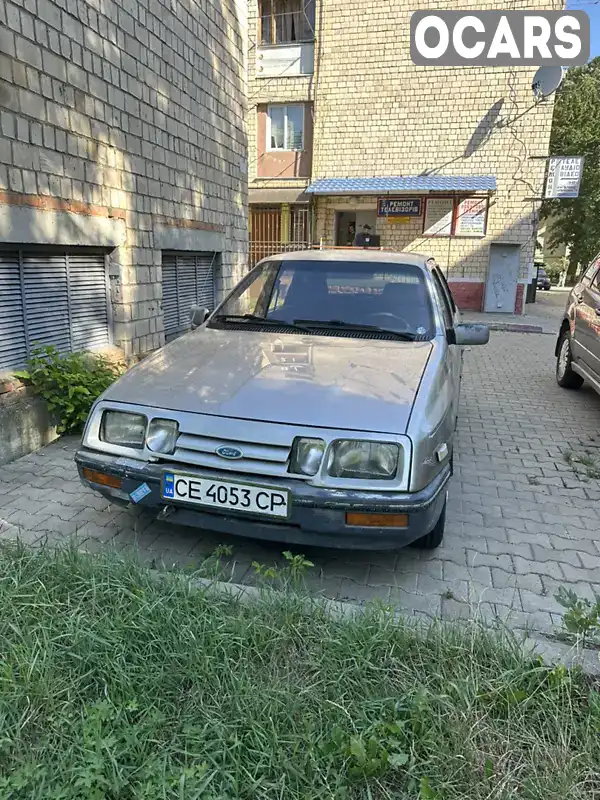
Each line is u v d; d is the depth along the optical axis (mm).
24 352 4730
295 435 2600
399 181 15711
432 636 2348
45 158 4617
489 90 15227
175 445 2754
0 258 4391
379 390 2875
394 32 15438
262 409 2740
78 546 2926
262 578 2750
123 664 2141
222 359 3340
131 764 1791
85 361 5113
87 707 1961
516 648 2270
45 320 4961
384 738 1883
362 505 2518
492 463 4777
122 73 5660
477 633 2375
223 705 2006
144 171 6199
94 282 5633
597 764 1825
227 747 1833
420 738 1886
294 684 2113
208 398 2871
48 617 2365
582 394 7250
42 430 4758
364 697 2070
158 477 2750
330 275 4211
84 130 5109
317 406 2732
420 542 3219
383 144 16188
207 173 7906
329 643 2289
